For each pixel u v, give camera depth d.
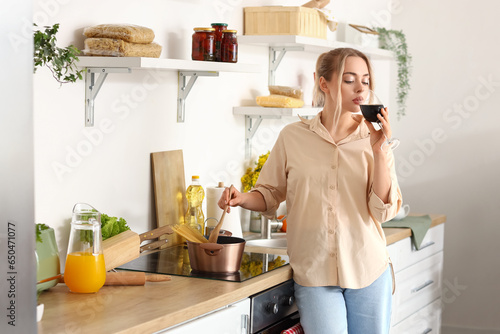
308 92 3.98
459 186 4.67
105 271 2.00
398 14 4.77
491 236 4.61
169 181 2.78
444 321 4.71
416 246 3.42
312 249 2.38
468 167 4.64
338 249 2.36
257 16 3.26
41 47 1.85
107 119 2.47
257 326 2.22
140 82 2.62
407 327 3.47
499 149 4.57
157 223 2.72
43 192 2.21
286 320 2.46
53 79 2.21
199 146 3.00
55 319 1.69
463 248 4.66
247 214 3.29
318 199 2.39
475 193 4.64
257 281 2.19
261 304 2.24
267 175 2.58
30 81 1.11
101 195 2.46
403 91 4.76
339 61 2.38
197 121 2.98
